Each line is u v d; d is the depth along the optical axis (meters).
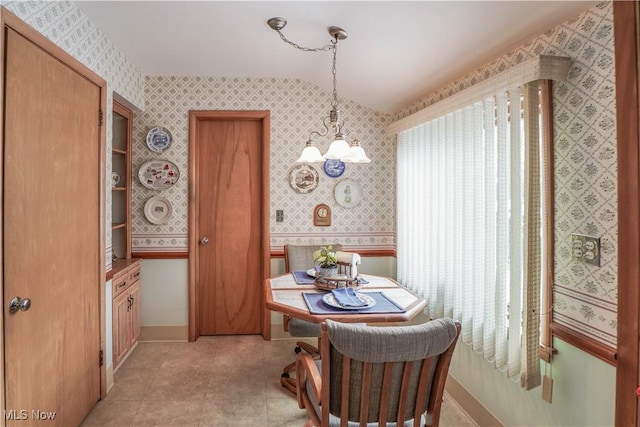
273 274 3.34
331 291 2.18
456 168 2.28
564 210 1.61
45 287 1.71
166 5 2.07
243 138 3.36
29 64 1.59
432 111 2.48
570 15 1.54
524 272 1.69
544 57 1.54
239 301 3.40
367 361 1.29
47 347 1.73
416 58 2.31
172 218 3.23
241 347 3.15
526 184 1.67
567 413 1.59
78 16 2.04
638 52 1.11
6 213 1.45
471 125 2.14
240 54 2.75
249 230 3.39
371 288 2.33
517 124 1.75
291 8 2.05
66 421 1.91
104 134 2.33
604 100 1.42
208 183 3.34
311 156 2.16
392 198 3.40
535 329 1.68
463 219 2.19
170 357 2.94
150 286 3.24
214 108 3.24
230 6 2.08
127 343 2.82
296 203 3.34
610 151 1.40
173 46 2.61
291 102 3.30
